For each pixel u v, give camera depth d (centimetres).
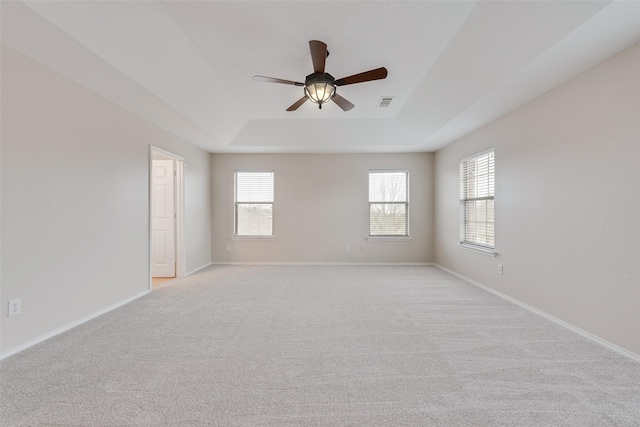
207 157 561
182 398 160
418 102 374
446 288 395
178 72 283
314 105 404
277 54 271
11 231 208
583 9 175
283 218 579
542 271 287
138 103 315
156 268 468
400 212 580
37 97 227
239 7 210
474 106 321
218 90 343
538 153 291
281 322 273
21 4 173
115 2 194
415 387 172
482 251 393
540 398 161
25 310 218
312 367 194
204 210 549
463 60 264
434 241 570
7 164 206
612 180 217
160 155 421
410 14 217
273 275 477
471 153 428
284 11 214
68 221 254
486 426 140
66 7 185
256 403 157
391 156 574
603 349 216
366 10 213
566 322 259
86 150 274
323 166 577
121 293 323
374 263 575
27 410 149
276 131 482
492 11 205
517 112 323
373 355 210
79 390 166
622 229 210
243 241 580
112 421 142
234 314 294
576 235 248
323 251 579
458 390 168
